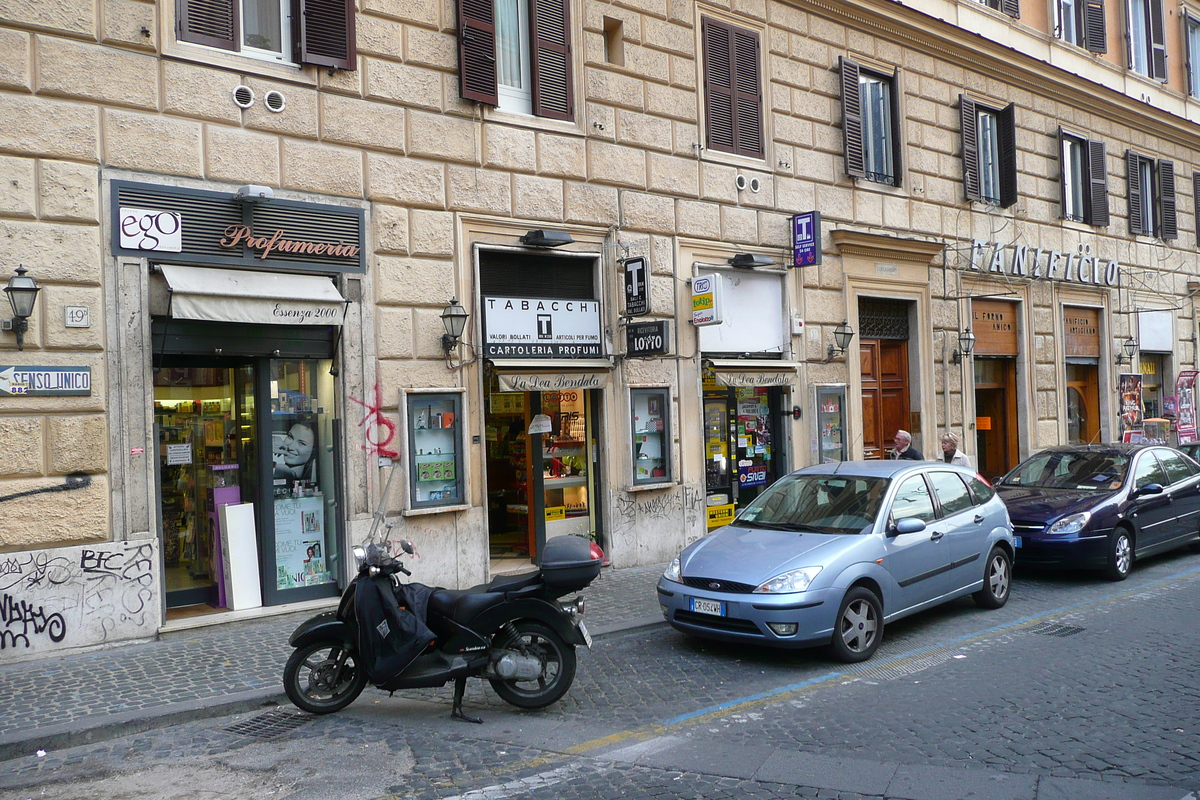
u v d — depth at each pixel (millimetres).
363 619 6230
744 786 5020
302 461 9578
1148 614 9086
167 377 8930
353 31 9609
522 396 11734
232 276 8797
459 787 5109
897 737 5730
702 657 7824
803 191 14367
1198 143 24297
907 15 15836
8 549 7590
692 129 12914
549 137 11328
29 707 6434
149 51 8422
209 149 8742
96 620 7957
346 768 5430
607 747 5699
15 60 7730
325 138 9492
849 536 7891
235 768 5488
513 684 6387
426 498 10141
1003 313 18531
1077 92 19891
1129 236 21797
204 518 9227
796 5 14352
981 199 17578
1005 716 6082
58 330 7863
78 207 7992
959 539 8883
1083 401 20984
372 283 9789
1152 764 5188
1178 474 12422
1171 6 23734
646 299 11555
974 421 17297
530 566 11453
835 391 14547
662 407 12414
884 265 15586
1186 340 23812
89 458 7973
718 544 8195
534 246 11109
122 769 5539
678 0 12828
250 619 8859
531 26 11359
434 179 10305
